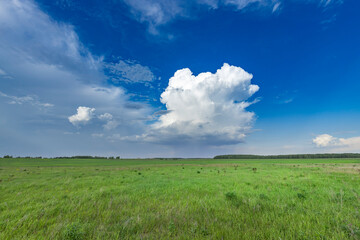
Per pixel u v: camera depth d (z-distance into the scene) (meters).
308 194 8.98
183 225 5.15
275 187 11.70
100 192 10.05
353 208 6.48
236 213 6.18
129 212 6.49
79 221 5.32
